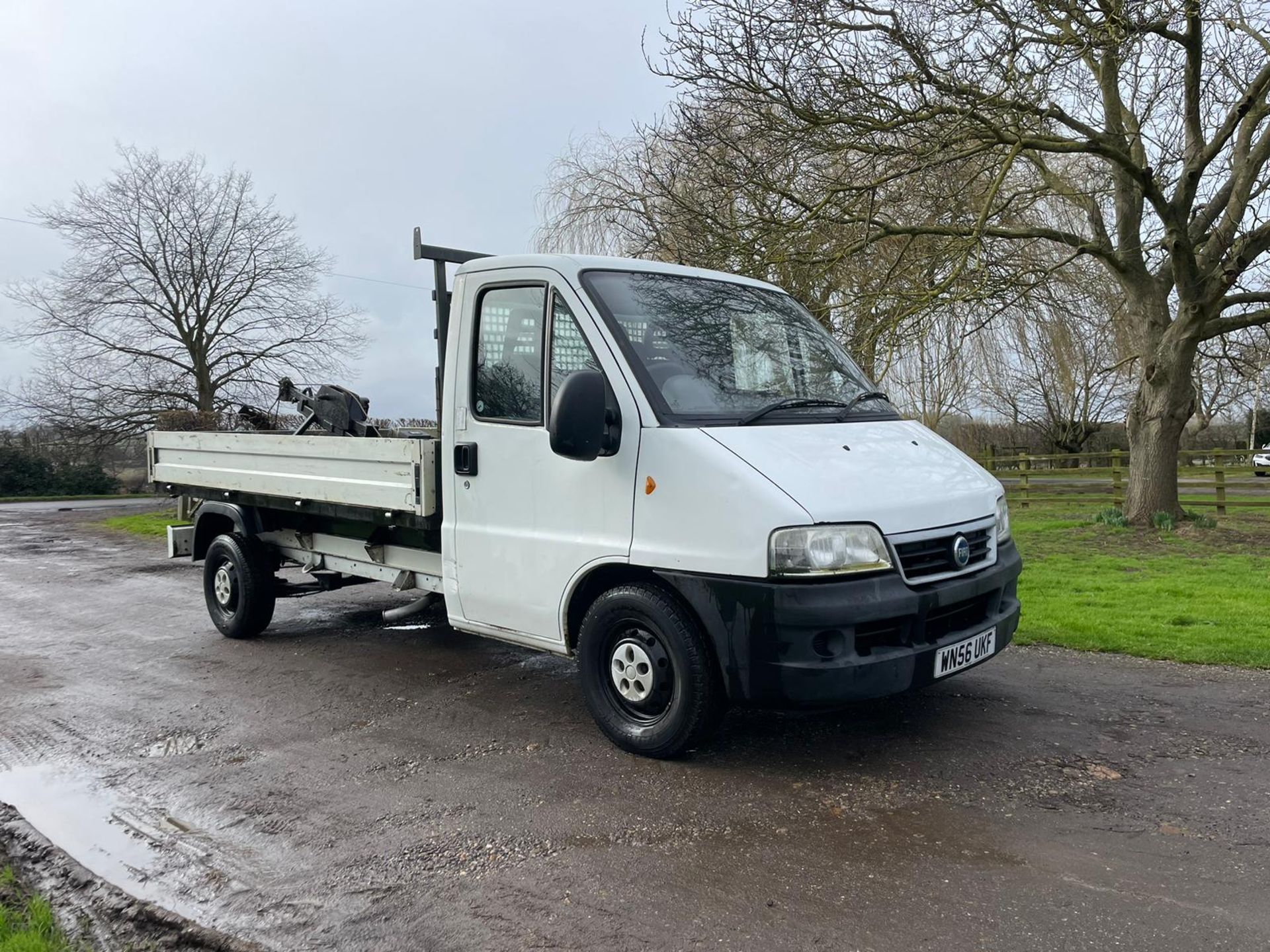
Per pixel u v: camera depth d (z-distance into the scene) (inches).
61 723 198.7
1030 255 557.0
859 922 108.0
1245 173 500.7
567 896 116.6
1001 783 147.9
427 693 212.4
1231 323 524.4
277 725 193.0
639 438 154.6
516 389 176.4
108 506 1192.8
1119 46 382.6
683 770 157.5
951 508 154.4
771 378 178.1
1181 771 151.6
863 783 149.4
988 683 205.5
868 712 185.2
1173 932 104.0
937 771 153.6
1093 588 335.6
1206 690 197.8
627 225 664.4
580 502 164.1
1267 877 116.0
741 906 112.7
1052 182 530.3
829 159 456.4
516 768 161.9
